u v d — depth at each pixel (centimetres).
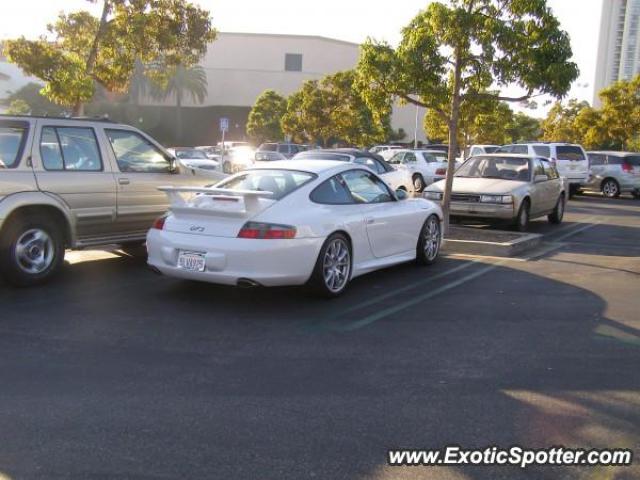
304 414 400
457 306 670
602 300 708
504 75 1018
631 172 2423
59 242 748
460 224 1341
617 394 439
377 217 747
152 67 1600
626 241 1227
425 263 883
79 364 482
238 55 8112
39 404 409
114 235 816
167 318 609
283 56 8144
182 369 475
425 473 332
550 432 381
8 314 614
